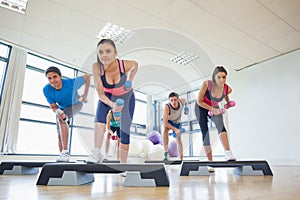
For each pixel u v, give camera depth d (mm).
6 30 3092
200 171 1545
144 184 972
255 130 3959
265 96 3924
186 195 727
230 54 3768
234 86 4430
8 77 3367
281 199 629
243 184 1010
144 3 2537
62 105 1951
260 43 3418
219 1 2494
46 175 1033
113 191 833
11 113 3279
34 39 3314
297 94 3506
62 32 3129
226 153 1731
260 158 3809
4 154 3084
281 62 3793
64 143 1935
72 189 889
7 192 808
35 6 2588
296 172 1821
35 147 3725
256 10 2645
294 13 2705
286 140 3521
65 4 2551
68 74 4242
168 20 2832
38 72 3961
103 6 2584
